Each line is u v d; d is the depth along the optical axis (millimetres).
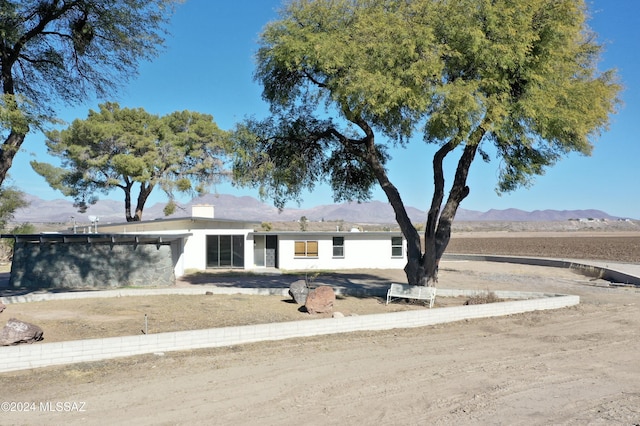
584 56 16562
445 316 14445
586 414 6801
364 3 15477
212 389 7855
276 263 35125
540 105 14086
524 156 18641
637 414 6801
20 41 15039
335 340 11688
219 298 17875
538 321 14680
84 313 14477
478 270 35500
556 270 35500
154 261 24125
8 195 38156
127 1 15859
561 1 14547
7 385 8078
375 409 6988
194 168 40375
